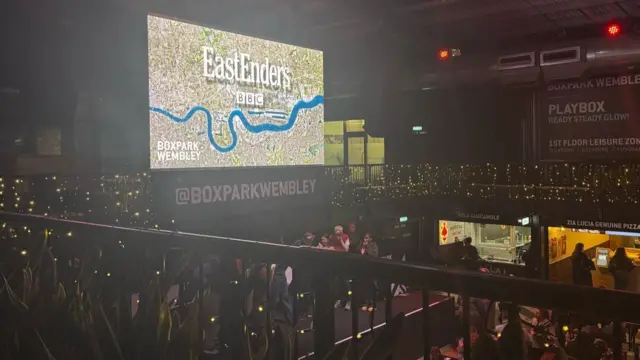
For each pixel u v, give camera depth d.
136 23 11.34
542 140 15.77
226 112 11.05
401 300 3.56
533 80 14.29
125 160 11.13
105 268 2.70
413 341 3.50
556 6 13.13
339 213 13.88
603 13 13.81
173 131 10.09
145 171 9.80
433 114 17.80
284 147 12.38
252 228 11.40
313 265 1.90
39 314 2.51
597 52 13.31
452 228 16.70
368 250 11.52
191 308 2.30
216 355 2.24
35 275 3.00
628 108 14.20
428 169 17.12
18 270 3.05
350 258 1.77
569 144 15.28
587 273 12.51
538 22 14.83
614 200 12.69
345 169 15.61
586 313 1.28
